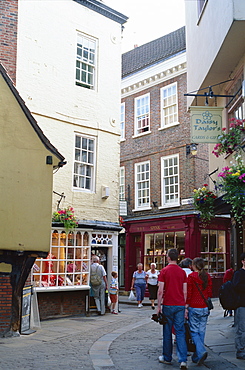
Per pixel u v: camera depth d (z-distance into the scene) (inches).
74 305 535.5
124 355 308.8
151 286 671.8
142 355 308.7
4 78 409.4
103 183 604.4
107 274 603.8
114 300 581.0
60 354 311.7
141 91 952.3
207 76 479.2
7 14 520.7
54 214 526.9
